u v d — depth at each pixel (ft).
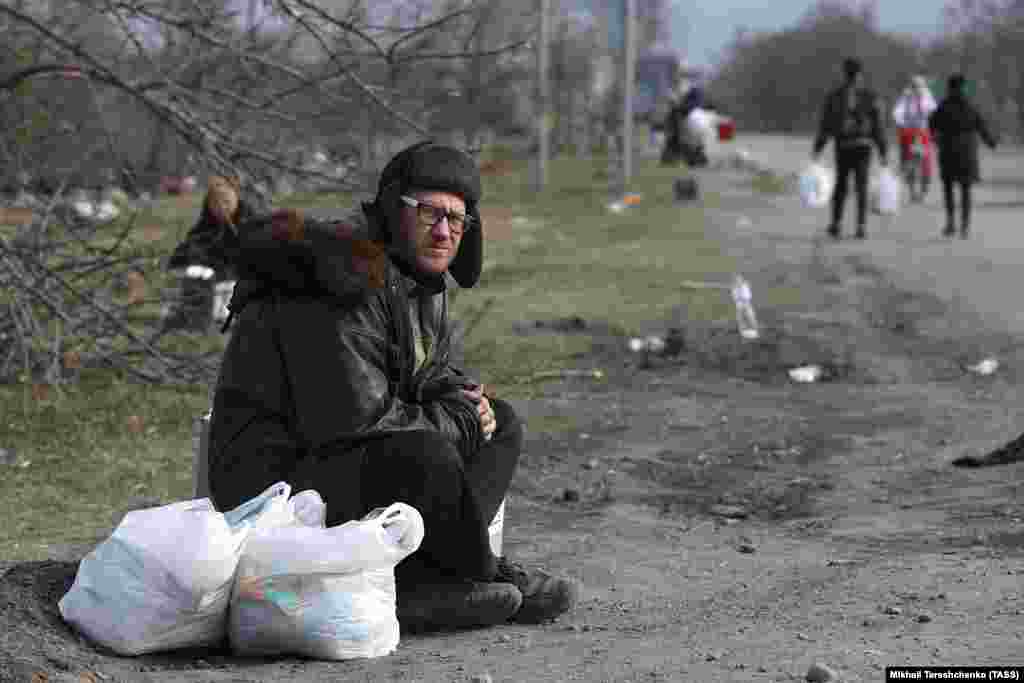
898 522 25.71
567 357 44.24
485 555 18.25
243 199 40.78
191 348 41.34
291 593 16.65
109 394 37.76
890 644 16.46
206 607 16.49
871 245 77.71
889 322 50.47
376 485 17.74
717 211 102.12
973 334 48.16
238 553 16.60
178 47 40.73
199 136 39.83
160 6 38.55
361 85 35.68
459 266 19.27
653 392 39.58
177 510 16.90
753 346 45.52
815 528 25.79
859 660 15.58
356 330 17.60
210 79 41.63
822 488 29.19
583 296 57.52
